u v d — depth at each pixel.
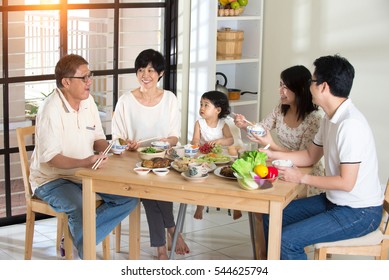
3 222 4.80
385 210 3.48
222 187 3.26
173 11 5.38
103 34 5.32
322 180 3.32
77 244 3.75
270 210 3.19
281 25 5.35
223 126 4.52
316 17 5.09
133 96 4.25
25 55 4.93
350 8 4.87
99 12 5.39
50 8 4.77
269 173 3.29
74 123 3.91
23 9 4.66
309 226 3.37
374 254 3.40
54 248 4.39
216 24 5.21
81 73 3.82
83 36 5.45
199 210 4.66
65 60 3.83
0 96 4.75
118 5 5.08
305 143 4.07
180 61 5.49
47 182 3.92
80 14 5.48
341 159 3.31
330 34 5.02
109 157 3.81
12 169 5.33
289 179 3.38
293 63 5.30
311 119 4.04
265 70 5.53
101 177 3.45
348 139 3.29
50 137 3.79
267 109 5.56
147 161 3.55
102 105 5.39
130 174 3.46
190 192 3.32
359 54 4.86
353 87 4.93
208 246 4.46
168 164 3.58
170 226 4.24
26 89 4.93
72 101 3.91
